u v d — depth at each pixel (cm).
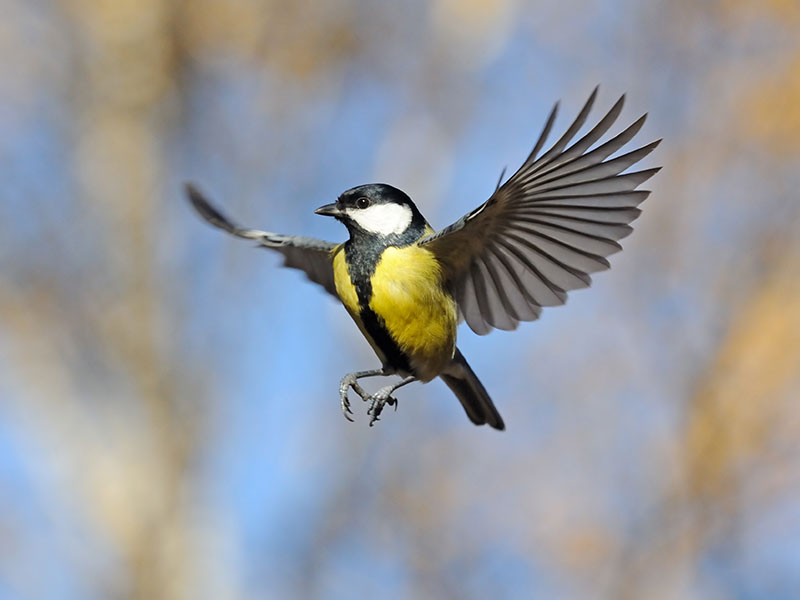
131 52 1570
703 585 1312
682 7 1535
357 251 763
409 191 1433
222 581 1451
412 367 773
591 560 1338
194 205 845
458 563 1358
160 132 1578
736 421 1366
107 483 1472
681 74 1539
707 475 1346
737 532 1317
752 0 1495
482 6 1454
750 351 1392
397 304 747
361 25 1520
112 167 1562
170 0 1572
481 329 783
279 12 1552
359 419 1396
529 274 744
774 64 1510
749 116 1501
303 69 1546
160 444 1480
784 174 1485
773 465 1341
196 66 1584
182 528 1462
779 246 1450
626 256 1484
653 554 1332
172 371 1509
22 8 1558
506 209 693
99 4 1562
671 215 1498
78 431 1489
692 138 1524
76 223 1551
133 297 1530
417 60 1489
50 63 1570
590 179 646
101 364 1521
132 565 1441
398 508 1379
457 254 752
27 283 1515
